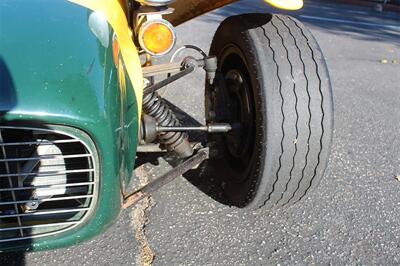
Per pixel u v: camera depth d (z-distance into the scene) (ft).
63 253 7.14
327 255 7.54
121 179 5.28
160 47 6.50
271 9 32.19
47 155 4.74
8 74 4.51
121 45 6.15
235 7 31.32
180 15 8.91
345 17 34.63
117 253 7.25
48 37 4.93
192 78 14.93
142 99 6.79
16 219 5.14
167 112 7.54
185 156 7.76
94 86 4.68
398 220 8.64
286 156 6.88
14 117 4.33
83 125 4.51
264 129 6.81
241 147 7.95
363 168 10.48
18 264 6.91
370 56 22.41
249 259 7.32
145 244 7.48
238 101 8.13
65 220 5.14
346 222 8.43
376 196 9.37
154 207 8.38
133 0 7.38
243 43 7.42
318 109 6.82
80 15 5.46
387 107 14.87
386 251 7.77
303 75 6.88
